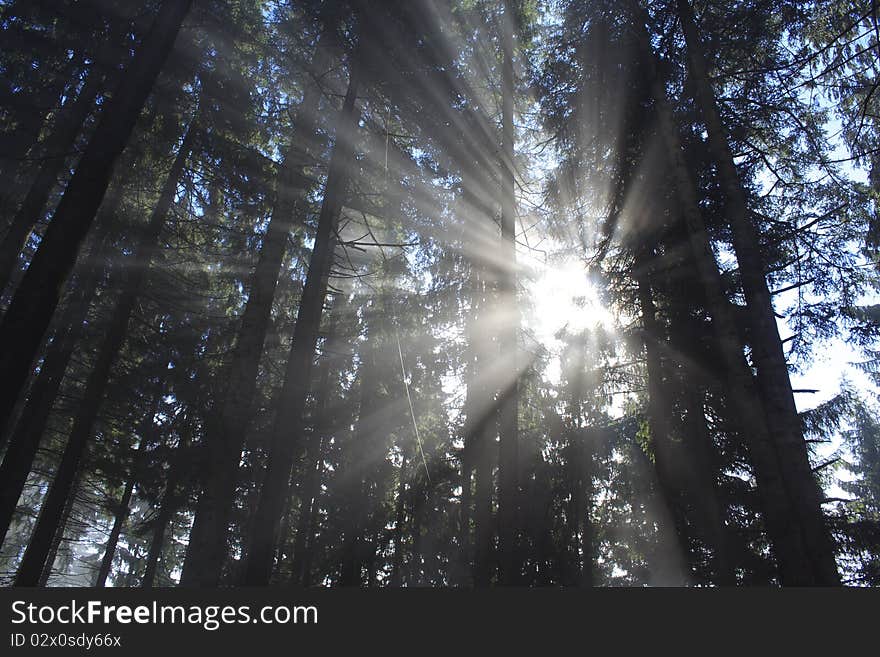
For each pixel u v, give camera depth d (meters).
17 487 9.84
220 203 12.81
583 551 10.73
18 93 9.96
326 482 16.83
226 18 10.40
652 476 12.91
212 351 14.04
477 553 9.75
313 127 10.07
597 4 10.82
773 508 7.14
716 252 11.44
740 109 11.02
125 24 10.21
